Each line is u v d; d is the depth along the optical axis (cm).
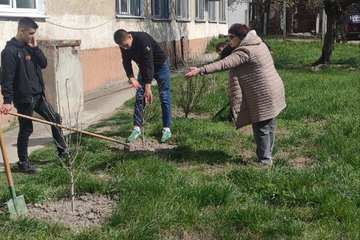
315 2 2978
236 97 676
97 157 667
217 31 3209
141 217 472
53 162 677
